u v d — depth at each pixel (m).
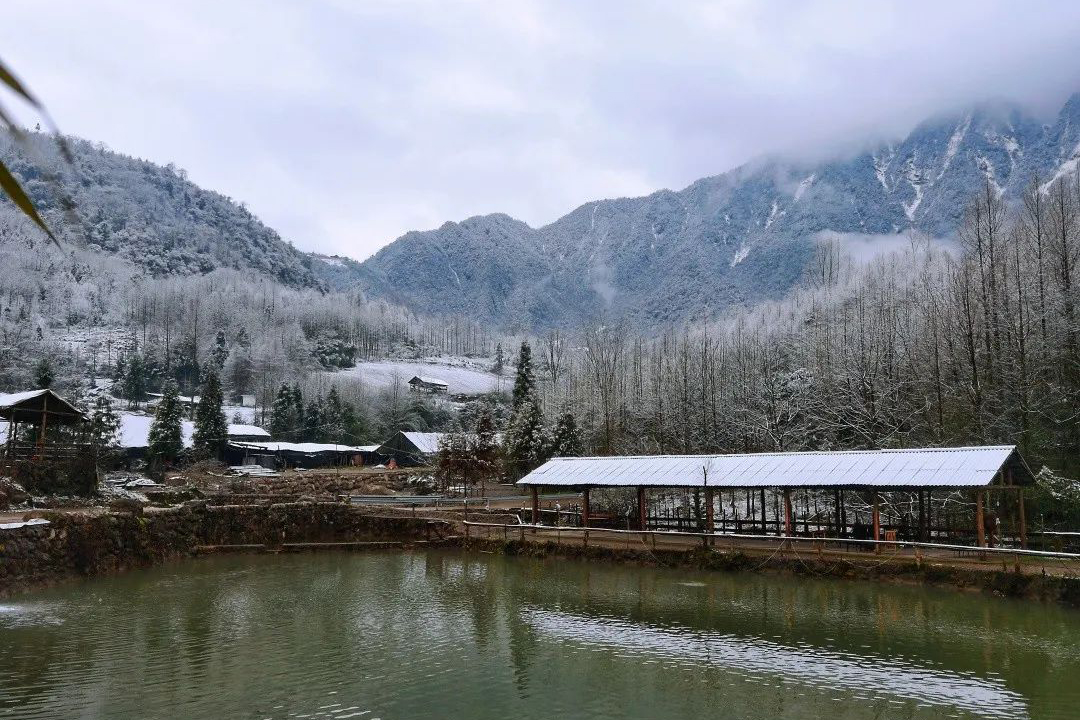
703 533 41.44
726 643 25.98
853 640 25.91
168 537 44.84
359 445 111.25
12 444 46.91
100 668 22.84
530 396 93.75
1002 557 33.97
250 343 185.62
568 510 58.00
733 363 88.88
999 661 23.19
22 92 1.66
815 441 63.84
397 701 20.56
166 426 80.31
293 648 25.47
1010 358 49.59
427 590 35.75
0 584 31.30
